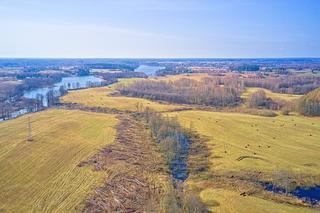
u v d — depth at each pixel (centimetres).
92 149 10688
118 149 10712
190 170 9181
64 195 7581
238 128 12962
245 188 8044
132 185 8156
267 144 11125
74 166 9281
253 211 6975
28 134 12181
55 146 10912
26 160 9650
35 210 6931
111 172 8894
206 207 7125
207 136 12038
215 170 9125
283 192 7931
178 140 10869
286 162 9588
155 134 11944
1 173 8725
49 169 9069
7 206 7088
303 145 11012
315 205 7331
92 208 7025
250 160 9750
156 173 8956
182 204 7062
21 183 8181
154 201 7244
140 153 10412
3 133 12338
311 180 8500
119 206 7106
